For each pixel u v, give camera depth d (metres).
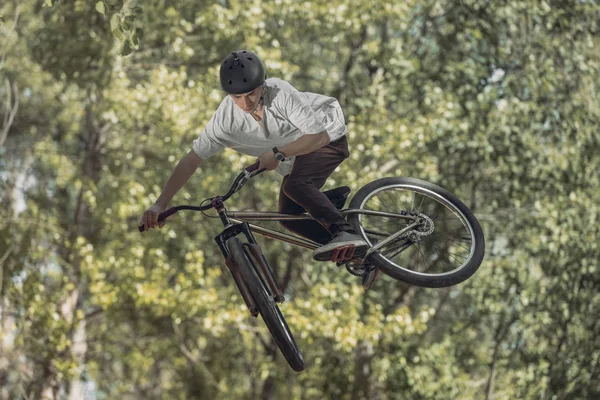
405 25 14.37
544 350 14.60
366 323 15.28
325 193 5.41
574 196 13.38
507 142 13.52
